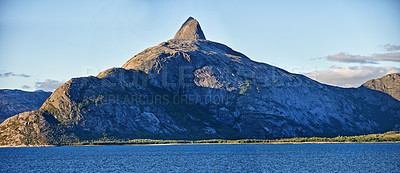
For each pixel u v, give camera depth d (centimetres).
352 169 15900
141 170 16050
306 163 18150
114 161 19625
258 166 17175
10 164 18475
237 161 19362
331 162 18450
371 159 19638
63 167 17175
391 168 16100
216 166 17262
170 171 15750
